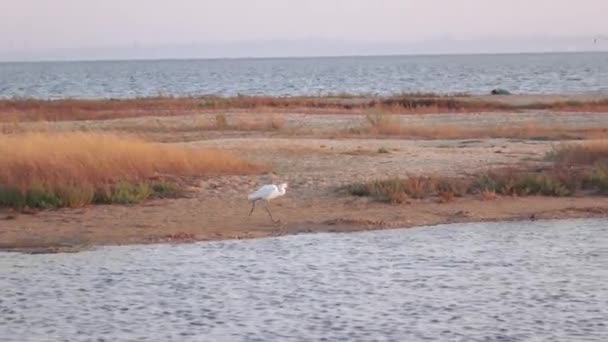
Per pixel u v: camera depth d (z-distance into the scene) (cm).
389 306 1680
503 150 3834
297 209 2659
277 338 1494
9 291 1778
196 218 2530
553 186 2898
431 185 2889
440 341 1477
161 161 3006
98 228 2398
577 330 1540
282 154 3684
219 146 3928
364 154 3688
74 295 1753
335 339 1489
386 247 2197
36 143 2894
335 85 15888
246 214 2589
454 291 1786
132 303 1697
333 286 1822
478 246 2211
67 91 14525
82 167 2814
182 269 1969
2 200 2597
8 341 1473
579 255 2114
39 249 2186
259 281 1861
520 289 1798
